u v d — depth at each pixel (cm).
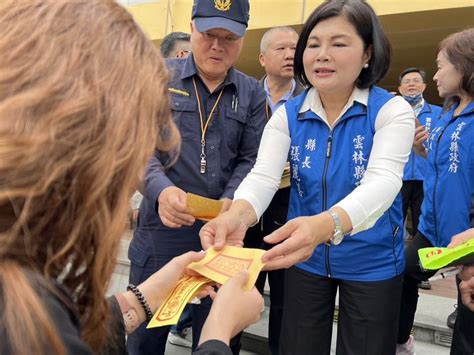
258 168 165
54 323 51
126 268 299
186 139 198
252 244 240
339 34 144
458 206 213
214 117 201
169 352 283
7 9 55
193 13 192
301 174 164
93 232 56
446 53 219
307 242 120
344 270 160
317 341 169
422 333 282
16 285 50
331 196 156
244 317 91
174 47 309
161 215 171
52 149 50
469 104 214
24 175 49
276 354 248
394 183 140
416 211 394
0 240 50
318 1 607
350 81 148
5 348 47
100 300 60
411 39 649
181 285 110
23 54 52
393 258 159
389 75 872
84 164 52
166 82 64
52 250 54
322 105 161
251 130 208
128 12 63
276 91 291
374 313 156
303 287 168
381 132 148
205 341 81
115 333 88
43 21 54
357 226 133
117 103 54
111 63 55
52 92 51
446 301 316
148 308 109
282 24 637
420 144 237
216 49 188
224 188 206
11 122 49
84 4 58
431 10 528
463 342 182
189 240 199
